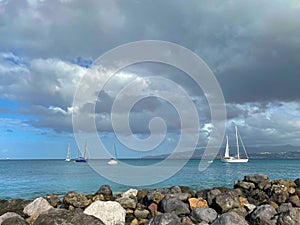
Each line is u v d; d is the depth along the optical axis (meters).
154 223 11.73
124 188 28.00
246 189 20.83
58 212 10.41
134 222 13.60
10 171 63.78
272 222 12.38
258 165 85.81
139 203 16.69
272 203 16.64
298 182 20.64
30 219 13.94
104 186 19.97
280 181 20.84
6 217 12.34
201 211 13.70
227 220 11.31
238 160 84.81
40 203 15.34
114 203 13.80
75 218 10.11
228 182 34.44
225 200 14.89
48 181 37.91
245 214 14.36
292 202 16.08
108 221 13.16
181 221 12.87
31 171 62.25
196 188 28.53
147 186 29.53
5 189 30.67
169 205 14.70
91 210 13.32
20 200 16.67
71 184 33.62
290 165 87.50
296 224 11.71
